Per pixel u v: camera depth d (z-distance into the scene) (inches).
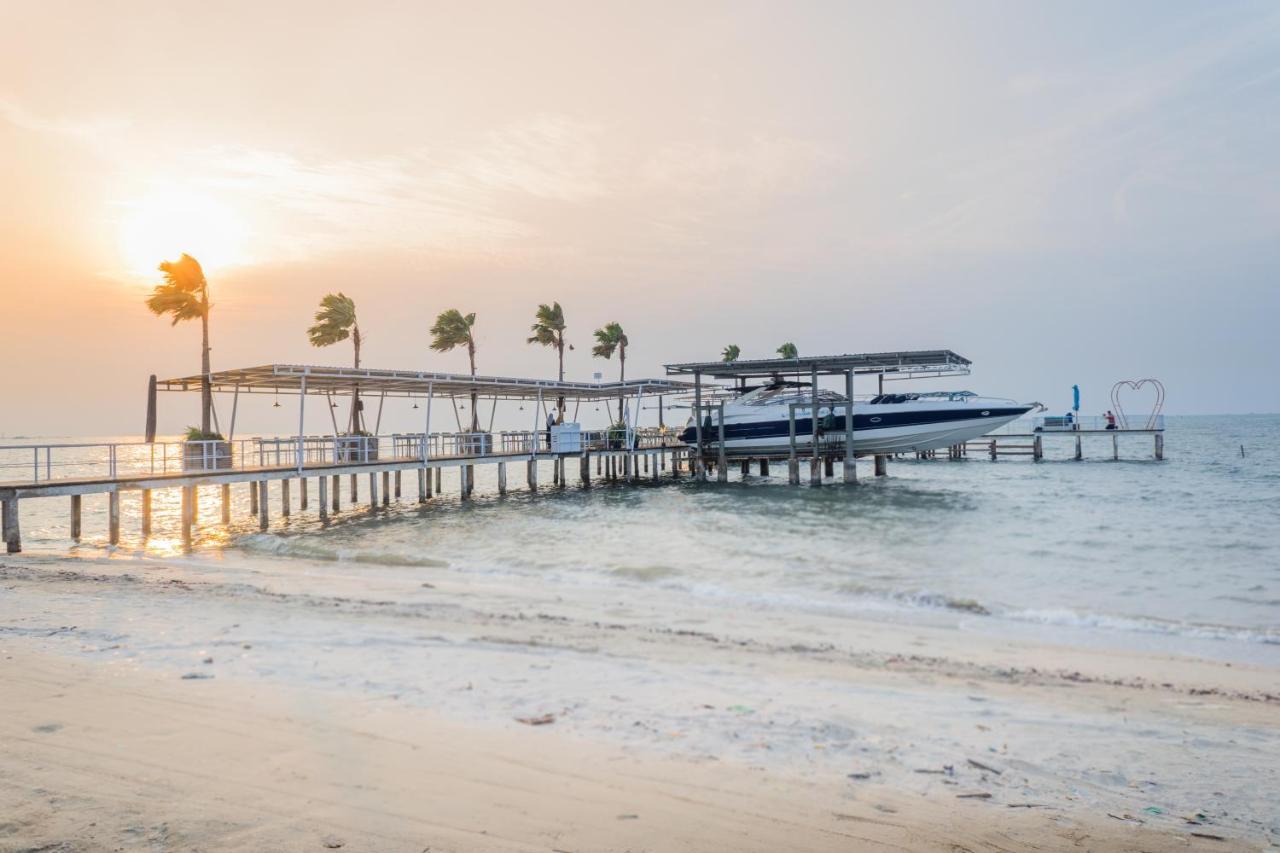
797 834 146.6
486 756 182.5
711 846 139.2
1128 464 2258.9
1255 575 584.1
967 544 748.0
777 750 195.5
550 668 278.8
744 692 255.8
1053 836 151.5
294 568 612.1
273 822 140.3
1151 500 1209.4
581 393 1521.9
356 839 134.3
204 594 445.7
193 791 153.9
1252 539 770.8
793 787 171.2
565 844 136.6
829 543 758.5
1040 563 640.4
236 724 198.5
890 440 1440.7
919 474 1911.9
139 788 154.5
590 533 858.1
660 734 204.5
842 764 187.6
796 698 251.1
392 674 259.8
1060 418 2418.8
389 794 156.6
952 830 152.0
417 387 1229.1
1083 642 388.2
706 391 1595.7
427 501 1338.6
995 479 1690.5
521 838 138.2
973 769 188.9
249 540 812.6
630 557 673.0
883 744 205.0
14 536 725.9
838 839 145.2
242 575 555.8
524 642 329.4
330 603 421.7
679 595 503.2
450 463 1182.3
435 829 140.5
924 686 283.3
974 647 366.9
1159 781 187.6
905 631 402.6
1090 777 188.4
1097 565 629.6
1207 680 311.1
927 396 1418.6
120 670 252.2
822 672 299.3
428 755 181.5
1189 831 156.9
